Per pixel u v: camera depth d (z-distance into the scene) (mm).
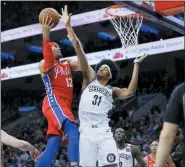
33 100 23531
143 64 21391
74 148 4031
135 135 14555
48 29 4148
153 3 6930
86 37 21891
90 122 4199
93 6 20500
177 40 15297
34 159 4047
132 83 4398
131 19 7426
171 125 2352
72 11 21094
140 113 18141
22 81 24172
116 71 4414
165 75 20969
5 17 22453
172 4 6656
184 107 2293
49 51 4129
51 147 4098
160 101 18594
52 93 4246
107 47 20234
